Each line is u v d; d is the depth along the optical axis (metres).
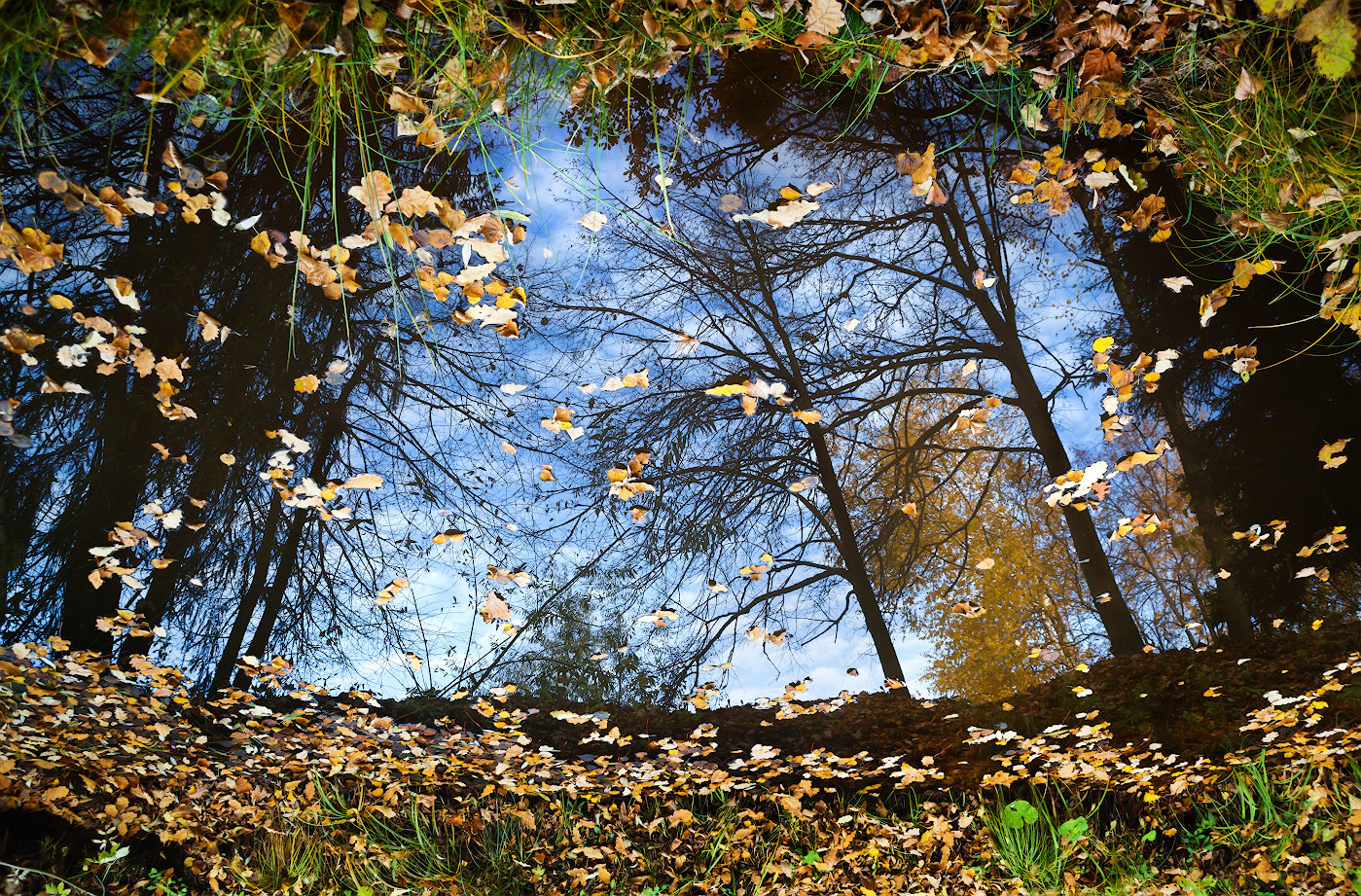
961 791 4.43
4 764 3.38
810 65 2.14
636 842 4.04
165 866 3.32
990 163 6.36
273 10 1.50
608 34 1.76
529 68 1.79
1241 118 2.02
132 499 5.29
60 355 2.50
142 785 3.85
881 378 8.93
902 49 1.97
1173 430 7.77
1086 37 2.01
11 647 4.57
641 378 2.65
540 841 3.95
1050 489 3.35
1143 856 3.38
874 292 9.07
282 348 5.89
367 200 1.95
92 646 5.33
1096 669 6.95
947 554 9.25
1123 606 7.51
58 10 1.40
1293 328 6.71
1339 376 6.62
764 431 8.71
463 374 7.17
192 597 5.93
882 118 6.05
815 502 8.77
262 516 6.09
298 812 3.90
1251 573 7.04
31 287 4.82
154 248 5.09
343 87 1.77
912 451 8.85
